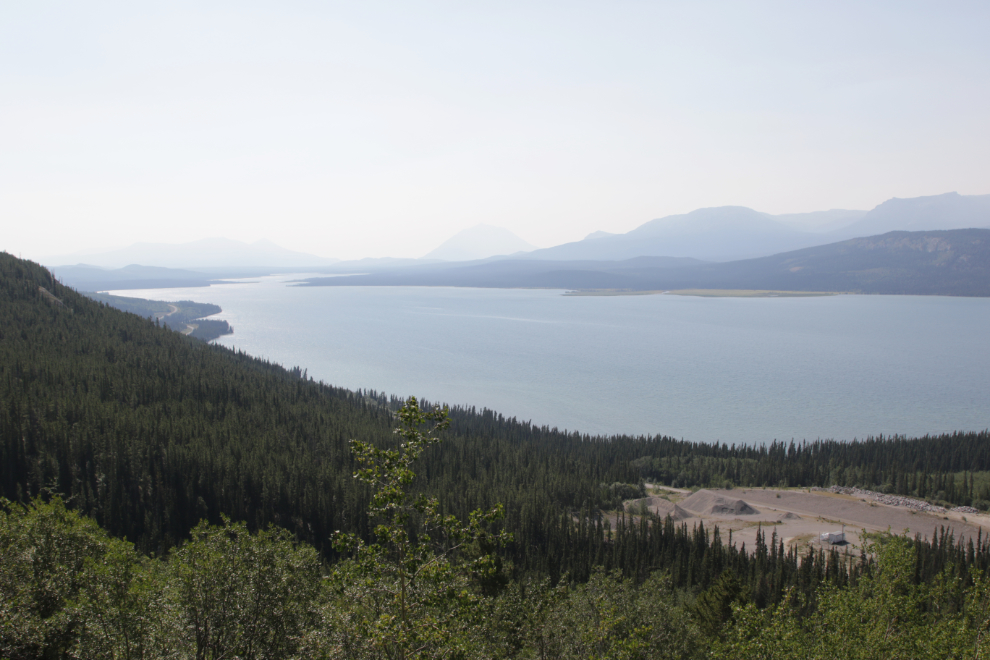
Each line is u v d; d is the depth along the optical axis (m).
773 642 46.28
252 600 41.97
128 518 143.12
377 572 31.11
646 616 63.28
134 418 184.00
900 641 46.25
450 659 30.97
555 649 46.72
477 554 57.28
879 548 59.19
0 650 36.66
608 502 194.75
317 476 168.62
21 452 152.88
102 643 38.28
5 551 42.47
